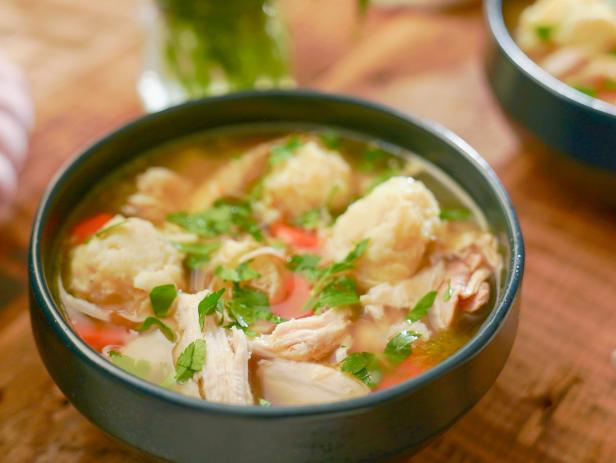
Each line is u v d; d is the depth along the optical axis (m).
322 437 0.34
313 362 0.38
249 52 0.54
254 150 0.47
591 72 0.53
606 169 0.49
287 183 0.45
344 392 0.36
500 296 0.38
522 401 0.43
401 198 0.41
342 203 0.45
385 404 0.34
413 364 0.38
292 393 0.37
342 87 0.58
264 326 0.39
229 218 0.44
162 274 0.40
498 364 0.37
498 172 0.54
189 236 0.43
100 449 0.41
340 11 0.64
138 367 0.37
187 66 0.54
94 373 0.35
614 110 0.48
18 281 0.47
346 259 0.41
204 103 0.46
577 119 0.48
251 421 0.33
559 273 0.49
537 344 0.45
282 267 0.41
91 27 0.62
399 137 0.46
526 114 0.50
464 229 0.43
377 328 0.39
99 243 0.40
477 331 0.39
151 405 0.34
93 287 0.40
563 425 0.42
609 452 0.41
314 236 0.43
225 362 0.37
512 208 0.40
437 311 0.40
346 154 0.47
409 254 0.41
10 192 0.48
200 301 0.38
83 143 0.54
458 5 0.65
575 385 0.44
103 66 0.59
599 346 0.45
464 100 0.58
